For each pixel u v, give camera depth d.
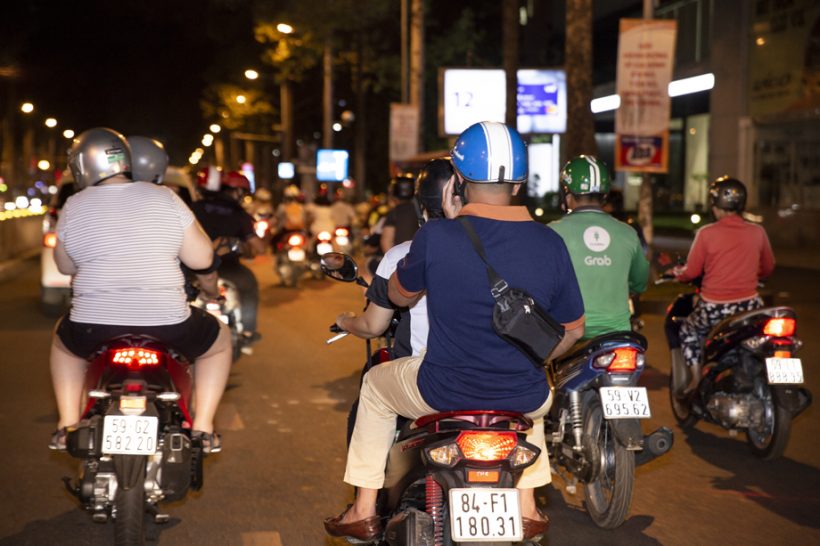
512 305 3.90
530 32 69.50
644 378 10.77
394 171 25.70
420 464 4.19
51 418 8.59
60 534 5.83
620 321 6.13
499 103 34.03
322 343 12.86
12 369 10.76
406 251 4.42
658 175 59.66
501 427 4.02
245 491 6.64
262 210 24.95
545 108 33.25
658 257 8.26
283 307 17.02
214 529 5.92
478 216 4.12
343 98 62.62
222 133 77.62
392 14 43.78
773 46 33.56
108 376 4.96
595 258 6.09
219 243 6.03
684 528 6.09
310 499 6.49
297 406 9.18
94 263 5.19
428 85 48.75
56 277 14.63
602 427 6.09
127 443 4.84
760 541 5.85
